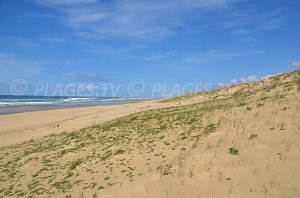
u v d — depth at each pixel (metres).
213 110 19.56
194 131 15.88
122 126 21.80
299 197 8.60
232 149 12.12
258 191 9.30
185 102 37.94
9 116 46.09
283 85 24.64
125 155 14.77
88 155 16.27
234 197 9.24
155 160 13.38
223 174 10.68
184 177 10.98
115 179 12.34
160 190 10.48
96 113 39.62
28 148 22.38
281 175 9.87
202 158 12.06
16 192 13.51
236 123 15.30
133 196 10.45
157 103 43.16
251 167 10.77
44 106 74.69
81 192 11.78
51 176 14.54
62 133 26.92
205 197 9.57
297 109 15.20
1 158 20.69
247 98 22.88
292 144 11.74
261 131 13.60
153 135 17.14
